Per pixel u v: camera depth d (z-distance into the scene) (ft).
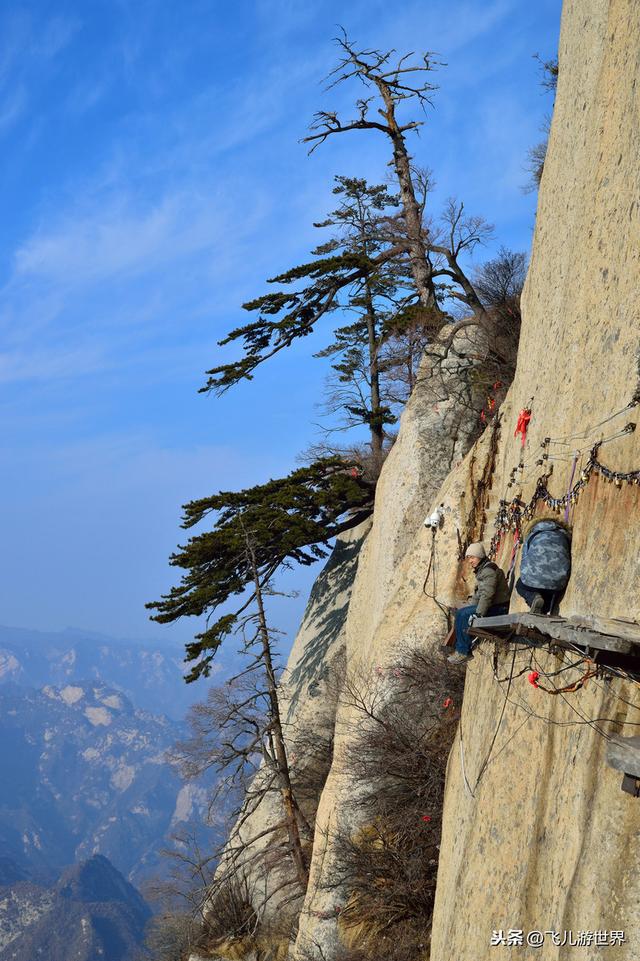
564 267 35.99
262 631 86.33
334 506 100.12
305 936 66.23
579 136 35.58
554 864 24.94
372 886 62.34
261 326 97.45
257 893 98.27
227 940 94.68
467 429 86.99
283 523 92.53
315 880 67.97
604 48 33.19
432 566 67.87
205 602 92.48
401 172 106.52
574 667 26.78
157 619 90.79
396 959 58.49
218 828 111.45
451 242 97.40
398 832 63.52
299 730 102.32
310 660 109.09
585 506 28.81
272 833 99.76
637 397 25.68
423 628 66.23
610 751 21.42
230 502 96.37
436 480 86.02
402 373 107.55
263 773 104.32
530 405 39.37
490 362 87.35
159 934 103.09
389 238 102.78
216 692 86.28
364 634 90.99
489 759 33.50
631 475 25.08
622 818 21.63
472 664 39.63
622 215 29.19
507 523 39.58
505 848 29.27
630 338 27.20
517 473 39.34
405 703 64.90
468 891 31.96
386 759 63.00
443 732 63.67
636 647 21.75
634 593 23.61
